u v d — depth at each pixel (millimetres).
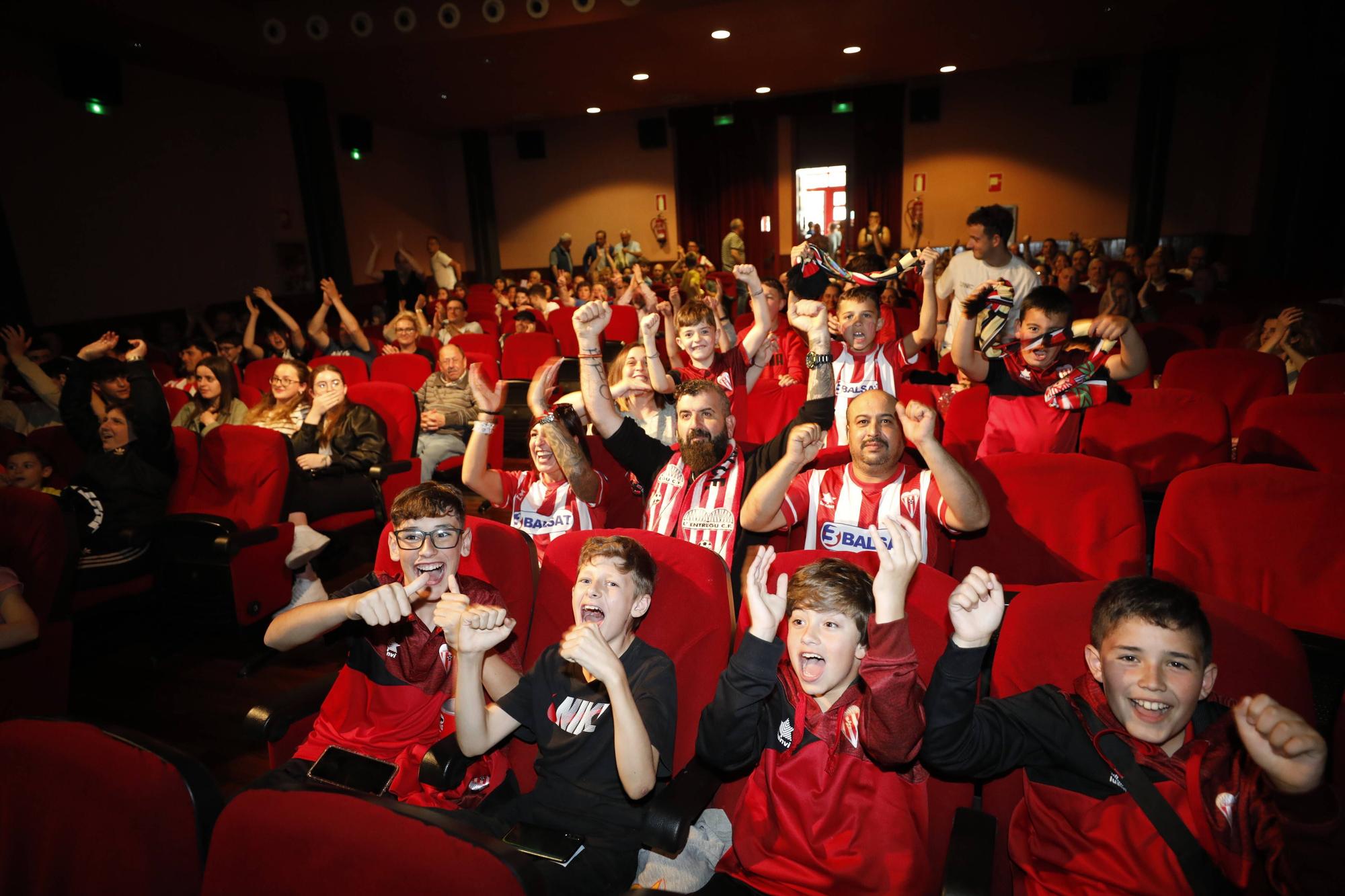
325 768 1673
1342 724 1337
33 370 4461
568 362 5965
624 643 1637
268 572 3002
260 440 3143
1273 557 1817
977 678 1230
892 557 1251
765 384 3387
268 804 981
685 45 8555
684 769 1445
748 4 7211
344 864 930
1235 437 3416
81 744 1132
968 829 1215
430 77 9211
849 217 13992
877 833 1304
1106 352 2439
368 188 12508
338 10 7676
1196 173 12070
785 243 14055
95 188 7723
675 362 3422
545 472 2480
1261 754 976
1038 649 1417
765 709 1432
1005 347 2561
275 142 10195
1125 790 1220
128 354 4090
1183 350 4422
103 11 6406
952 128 13047
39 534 2301
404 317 5789
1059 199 12844
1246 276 8398
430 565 1751
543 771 1567
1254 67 10781
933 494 2039
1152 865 1179
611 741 1527
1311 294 6160
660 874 1473
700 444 2211
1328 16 7191
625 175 14414
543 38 7785
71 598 2389
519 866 896
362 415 3645
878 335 3055
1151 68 11492
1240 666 1309
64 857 1121
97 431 3533
